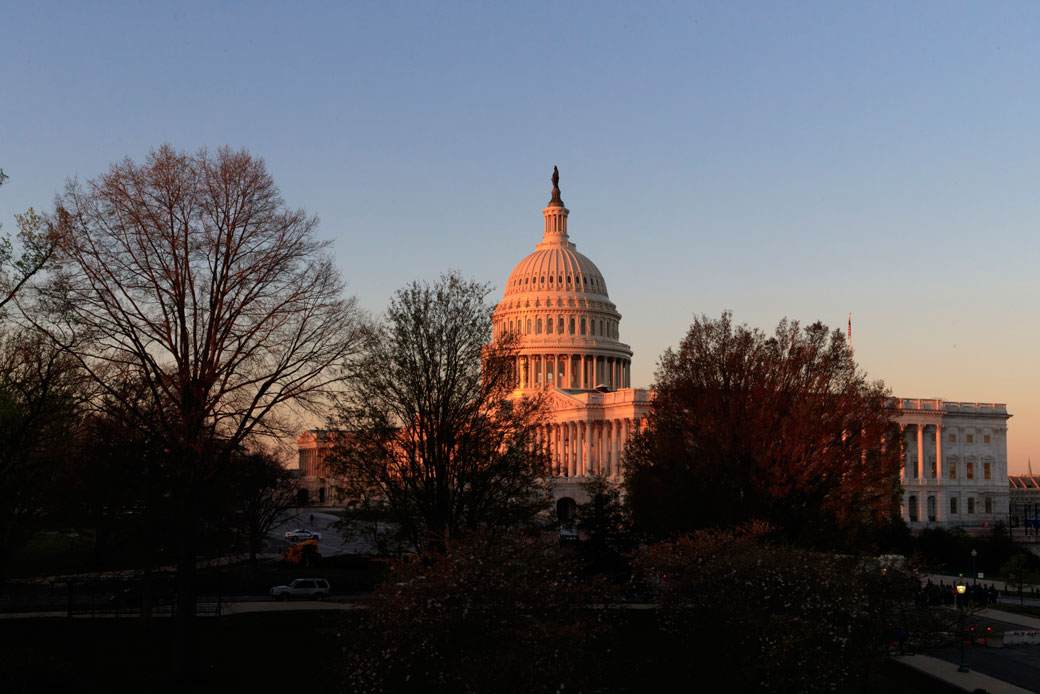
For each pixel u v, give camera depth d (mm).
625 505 78312
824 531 66000
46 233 50094
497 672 34344
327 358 51594
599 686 43031
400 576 39562
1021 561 109125
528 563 38531
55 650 55938
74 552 76375
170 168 49750
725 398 69125
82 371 52125
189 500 49281
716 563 44844
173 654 54406
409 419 62188
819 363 70938
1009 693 54312
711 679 47094
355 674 36531
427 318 62844
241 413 48938
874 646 46156
